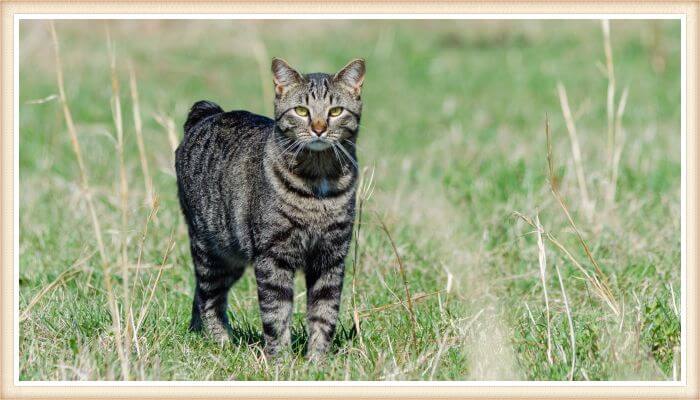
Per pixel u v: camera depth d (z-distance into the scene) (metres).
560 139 15.55
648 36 24.98
